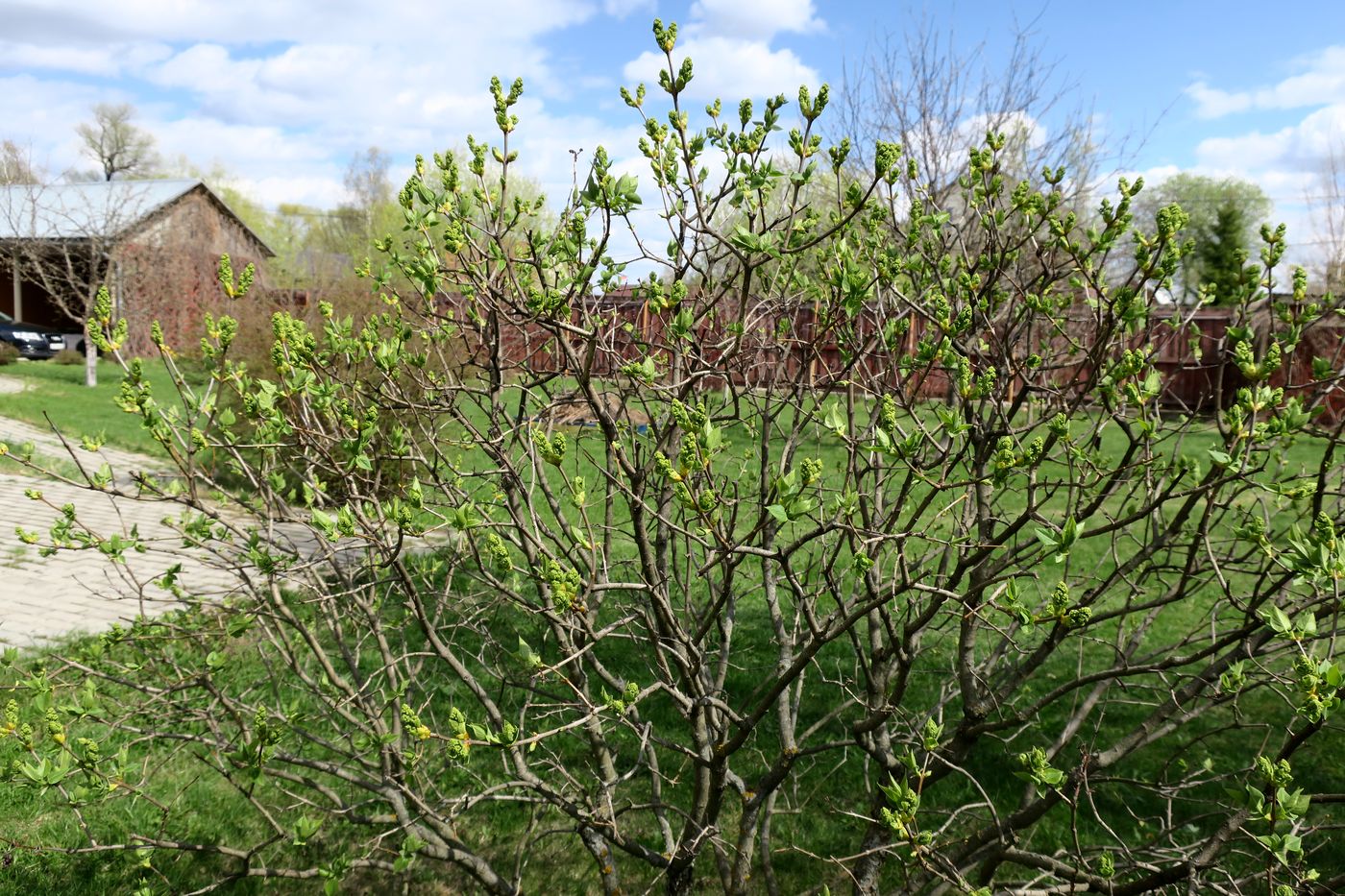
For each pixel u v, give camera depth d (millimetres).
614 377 2604
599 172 1875
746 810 2711
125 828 3551
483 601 3848
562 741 4238
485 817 3824
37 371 19766
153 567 6551
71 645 4887
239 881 3365
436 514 2473
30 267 19312
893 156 1918
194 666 3186
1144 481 2428
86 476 2309
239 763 2488
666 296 2217
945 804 4020
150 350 21766
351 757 2711
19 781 3605
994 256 2490
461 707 4223
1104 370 2264
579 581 2125
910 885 2666
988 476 1834
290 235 55938
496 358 2576
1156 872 2252
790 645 3080
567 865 3574
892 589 1989
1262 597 1957
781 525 2076
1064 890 2389
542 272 2178
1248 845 2951
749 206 2131
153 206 24031
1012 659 3328
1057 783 1870
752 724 2346
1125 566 2238
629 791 3951
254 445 2336
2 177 19844
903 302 2719
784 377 3062
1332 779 4223
